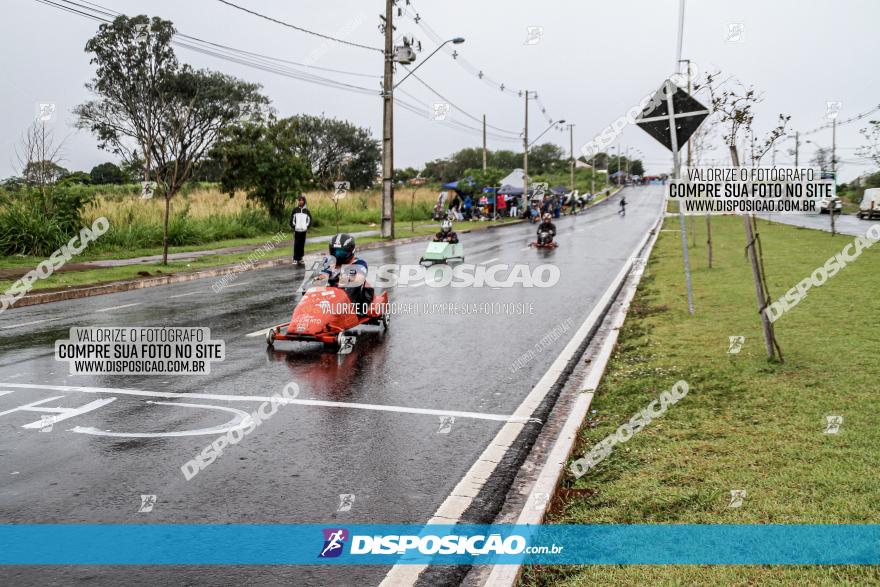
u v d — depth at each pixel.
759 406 6.12
